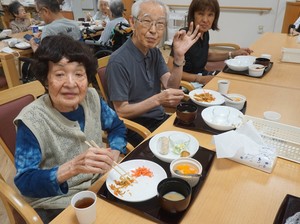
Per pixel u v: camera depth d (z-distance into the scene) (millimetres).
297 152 1014
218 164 986
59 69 936
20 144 938
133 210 781
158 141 1099
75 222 746
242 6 4949
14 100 1215
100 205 802
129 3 5008
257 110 1383
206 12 2174
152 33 1468
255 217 755
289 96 1559
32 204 1052
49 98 1036
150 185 872
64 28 2895
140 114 1541
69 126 1044
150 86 1701
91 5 5785
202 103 1419
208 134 1192
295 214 725
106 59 1781
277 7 4723
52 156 1047
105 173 938
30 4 5527
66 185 907
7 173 2113
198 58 2404
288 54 2188
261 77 1876
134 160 975
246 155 976
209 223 735
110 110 1317
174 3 5445
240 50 2588
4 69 2744
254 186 877
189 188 761
